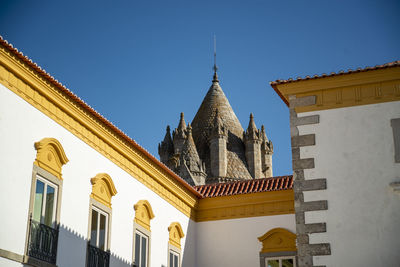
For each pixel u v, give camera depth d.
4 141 14.98
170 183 23.39
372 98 17.47
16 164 15.29
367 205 16.52
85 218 17.95
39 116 16.41
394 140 16.91
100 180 18.97
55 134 17.05
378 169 16.77
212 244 25.00
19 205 15.16
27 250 15.12
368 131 17.19
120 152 20.27
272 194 24.52
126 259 19.86
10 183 14.98
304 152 17.47
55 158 16.94
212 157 67.25
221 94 74.56
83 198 18.00
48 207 16.47
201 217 25.66
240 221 24.88
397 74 17.38
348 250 16.27
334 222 16.61
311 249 16.53
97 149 19.06
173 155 62.38
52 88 16.78
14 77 15.54
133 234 20.48
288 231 23.81
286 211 24.20
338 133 17.39
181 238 24.11
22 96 15.80
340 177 16.97
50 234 16.17
